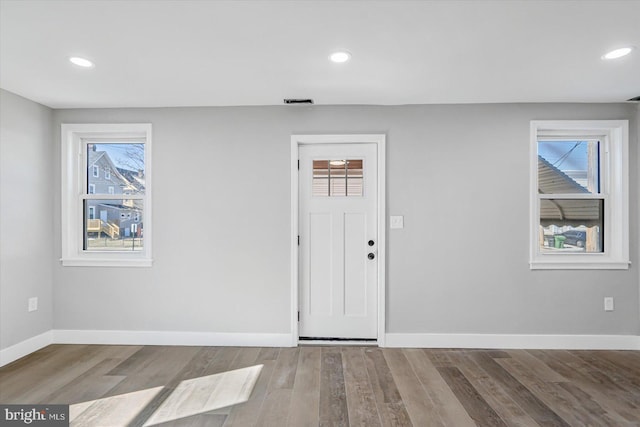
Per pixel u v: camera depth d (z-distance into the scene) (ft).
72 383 8.58
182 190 11.22
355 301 11.44
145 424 6.91
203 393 8.13
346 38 6.92
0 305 9.59
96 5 5.76
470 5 5.81
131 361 9.91
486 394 8.11
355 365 9.70
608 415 7.26
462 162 11.01
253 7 5.85
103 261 11.22
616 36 6.83
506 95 10.22
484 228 10.98
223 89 9.70
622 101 10.69
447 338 11.00
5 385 8.48
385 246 11.05
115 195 11.59
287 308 11.16
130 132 11.41
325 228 11.45
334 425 6.91
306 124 11.17
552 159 11.38
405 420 7.09
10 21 6.23
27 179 10.41
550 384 8.59
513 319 10.95
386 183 11.08
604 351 10.69
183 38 6.89
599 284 10.85
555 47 7.29
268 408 7.51
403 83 9.27
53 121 11.30
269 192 11.19
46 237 11.06
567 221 11.29
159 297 11.25
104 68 8.28
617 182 10.93
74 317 11.30
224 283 11.21
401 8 5.90
